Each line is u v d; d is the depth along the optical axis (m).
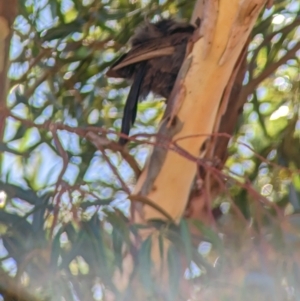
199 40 6.14
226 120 7.57
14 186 5.12
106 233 4.66
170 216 5.30
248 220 5.23
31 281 4.73
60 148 4.80
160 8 8.45
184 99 6.06
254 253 4.79
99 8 8.09
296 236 4.78
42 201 4.84
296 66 8.80
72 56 8.18
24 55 7.91
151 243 4.61
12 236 4.76
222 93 6.10
